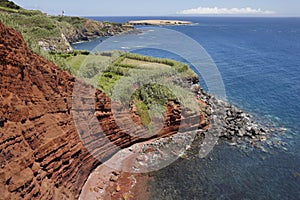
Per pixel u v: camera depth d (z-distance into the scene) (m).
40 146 12.90
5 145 10.80
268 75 52.22
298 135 27.16
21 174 11.21
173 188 18.34
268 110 34.41
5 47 11.93
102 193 17.02
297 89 43.38
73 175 15.68
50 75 14.92
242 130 27.30
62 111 15.20
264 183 19.28
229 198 17.64
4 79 11.64
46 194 12.53
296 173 20.55
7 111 11.36
